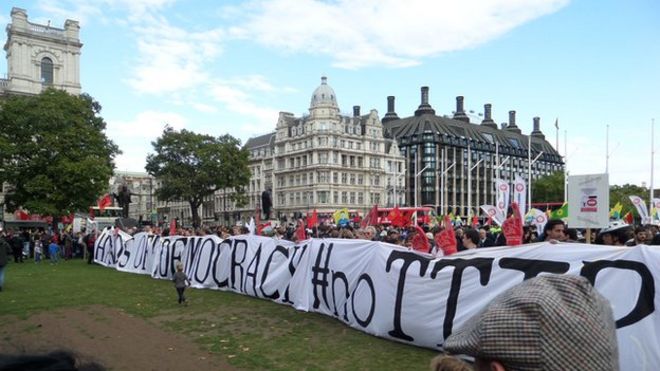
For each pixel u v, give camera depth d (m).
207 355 8.28
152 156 71.06
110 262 24.61
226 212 118.38
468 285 7.93
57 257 28.05
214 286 16.11
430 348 8.27
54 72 61.09
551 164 146.75
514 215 10.04
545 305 1.32
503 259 7.63
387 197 106.38
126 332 10.08
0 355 1.38
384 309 9.15
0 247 16.03
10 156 35.62
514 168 133.62
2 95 56.88
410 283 8.73
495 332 1.35
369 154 103.62
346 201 99.44
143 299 14.06
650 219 23.81
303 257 12.42
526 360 1.30
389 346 8.59
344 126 100.38
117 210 53.50
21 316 11.81
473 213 114.88
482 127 133.75
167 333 9.95
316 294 11.72
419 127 115.31
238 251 15.29
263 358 8.00
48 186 35.75
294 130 104.44
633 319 6.03
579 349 1.29
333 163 97.62
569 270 6.80
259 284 13.98
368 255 9.99
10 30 58.28
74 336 9.80
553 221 8.32
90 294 15.06
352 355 8.04
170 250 18.78
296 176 102.56
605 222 8.38
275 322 10.73
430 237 14.79
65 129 37.62
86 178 36.81
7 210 39.81
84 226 43.97
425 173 111.12
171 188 69.81
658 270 5.97
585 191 8.66
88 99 45.75
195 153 69.31
